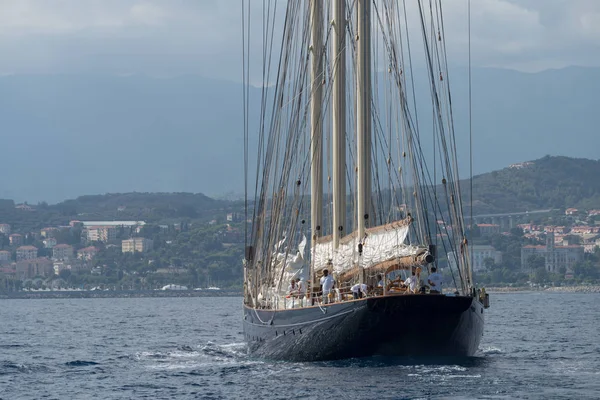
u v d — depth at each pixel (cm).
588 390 11550
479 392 11288
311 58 15700
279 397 11312
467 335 12988
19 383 14350
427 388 11475
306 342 13525
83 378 14788
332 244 14512
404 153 14762
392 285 13188
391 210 14975
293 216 15575
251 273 17012
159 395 12381
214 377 13725
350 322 12631
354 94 15262
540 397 11038
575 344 19600
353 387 11581
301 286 14300
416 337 12625
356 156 15175
